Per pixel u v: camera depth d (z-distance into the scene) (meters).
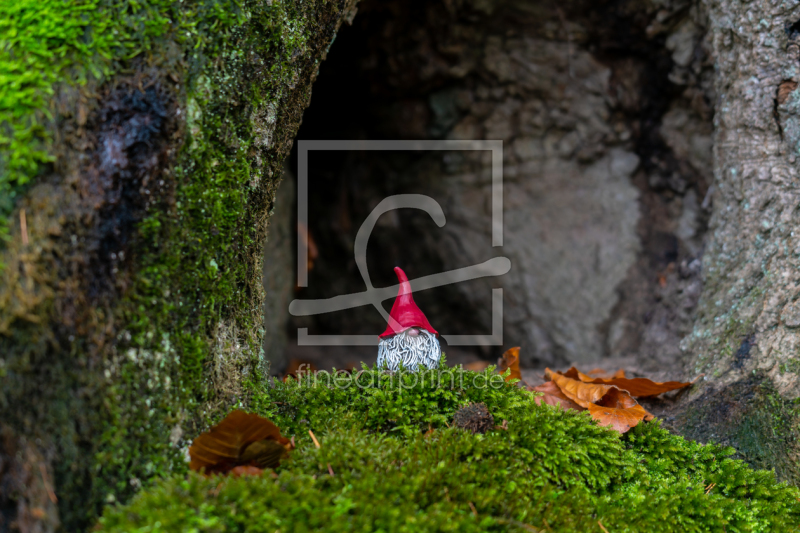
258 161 0.69
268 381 0.72
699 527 0.65
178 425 0.64
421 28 1.00
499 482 0.64
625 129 1.02
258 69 0.67
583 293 1.03
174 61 0.63
